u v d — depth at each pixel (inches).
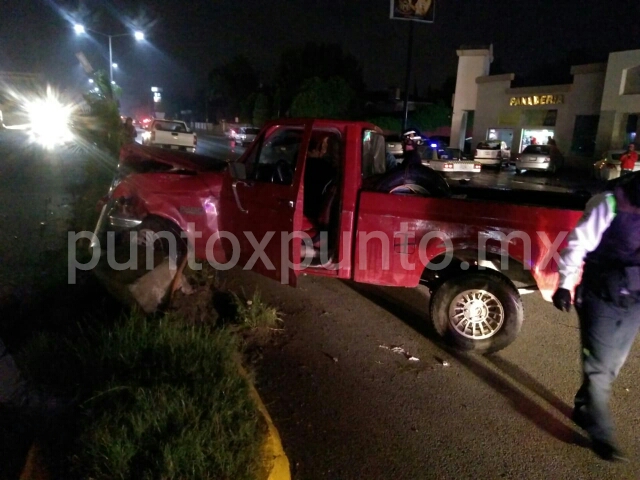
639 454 142.4
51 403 132.9
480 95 1318.9
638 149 900.6
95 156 625.0
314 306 233.5
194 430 118.8
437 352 197.8
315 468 131.6
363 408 158.4
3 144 900.0
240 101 2659.9
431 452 140.1
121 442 114.2
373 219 197.0
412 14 773.3
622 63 942.4
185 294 213.0
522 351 202.5
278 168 222.2
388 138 515.5
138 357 148.6
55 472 112.0
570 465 137.4
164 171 255.4
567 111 1091.9
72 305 191.3
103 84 710.5
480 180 869.8
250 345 193.2
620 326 130.8
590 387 139.3
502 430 151.1
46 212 365.7
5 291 202.2
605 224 128.3
